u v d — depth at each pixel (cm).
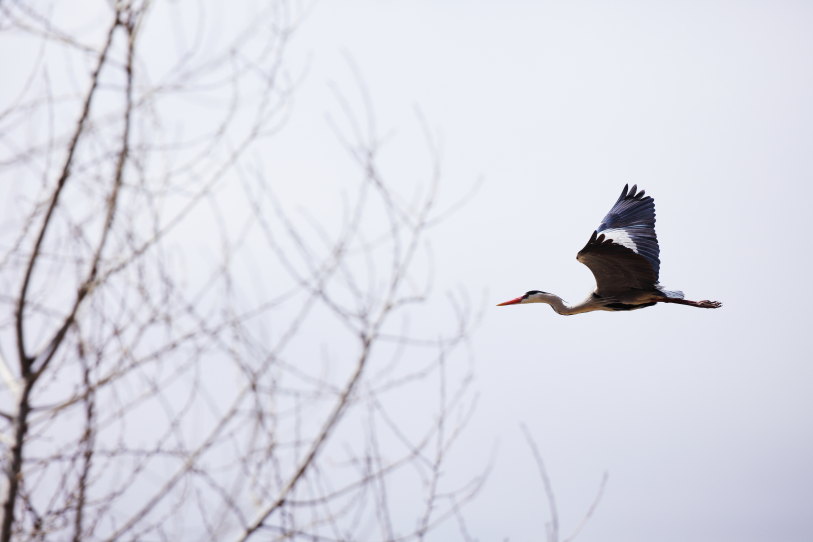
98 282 1183
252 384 1210
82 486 1098
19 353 1160
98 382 1150
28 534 1062
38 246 1189
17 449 1110
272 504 1152
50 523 1073
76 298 1179
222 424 1185
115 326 1188
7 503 1073
